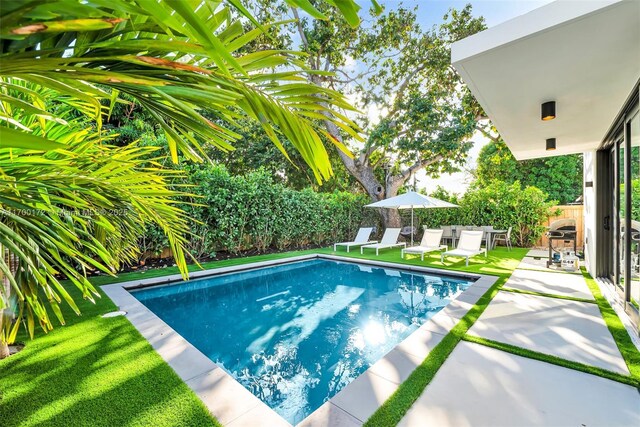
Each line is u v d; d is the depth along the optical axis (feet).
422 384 6.80
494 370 7.47
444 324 10.46
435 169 41.42
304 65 3.75
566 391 6.61
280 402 7.92
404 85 37.68
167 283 18.70
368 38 35.81
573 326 10.11
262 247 30.32
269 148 46.03
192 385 6.65
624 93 10.49
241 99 3.14
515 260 24.43
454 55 8.59
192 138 3.72
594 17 6.66
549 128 14.35
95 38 2.15
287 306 16.42
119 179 4.91
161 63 2.11
